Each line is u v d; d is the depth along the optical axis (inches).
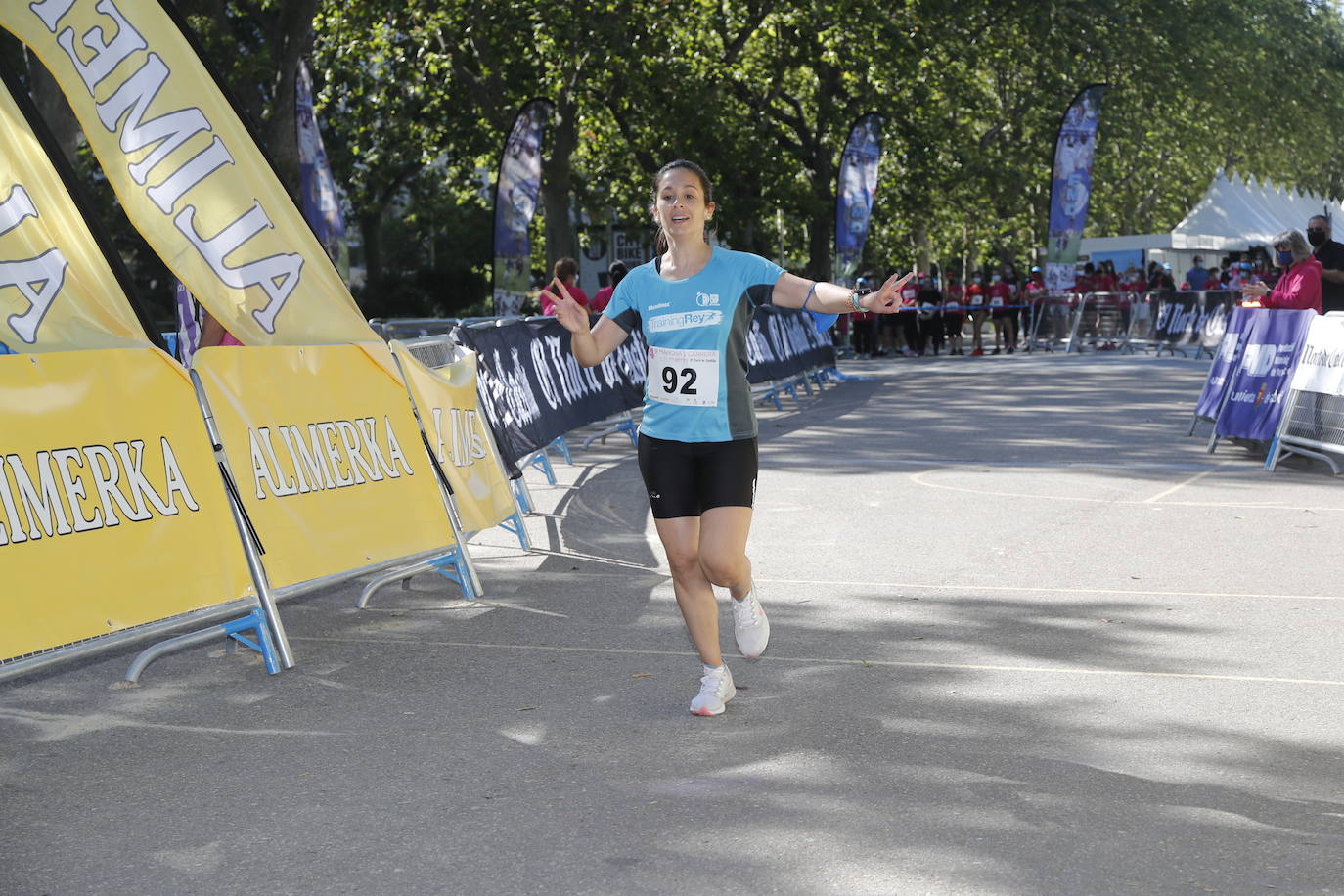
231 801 158.2
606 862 137.3
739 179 1213.7
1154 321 1062.4
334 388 245.9
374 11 1026.1
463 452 292.5
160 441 203.9
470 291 1953.7
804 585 269.6
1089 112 1100.5
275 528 221.3
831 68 1248.8
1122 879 131.3
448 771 166.4
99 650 185.8
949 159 1459.2
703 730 180.2
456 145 1229.7
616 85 1114.7
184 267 231.5
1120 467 433.1
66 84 223.6
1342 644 219.1
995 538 313.9
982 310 1152.2
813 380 767.1
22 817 155.3
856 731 178.7
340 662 220.8
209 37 875.4
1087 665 209.2
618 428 536.7
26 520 180.7
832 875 132.8
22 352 191.3
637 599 263.0
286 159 772.0
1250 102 1619.1
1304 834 142.5
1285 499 363.3
